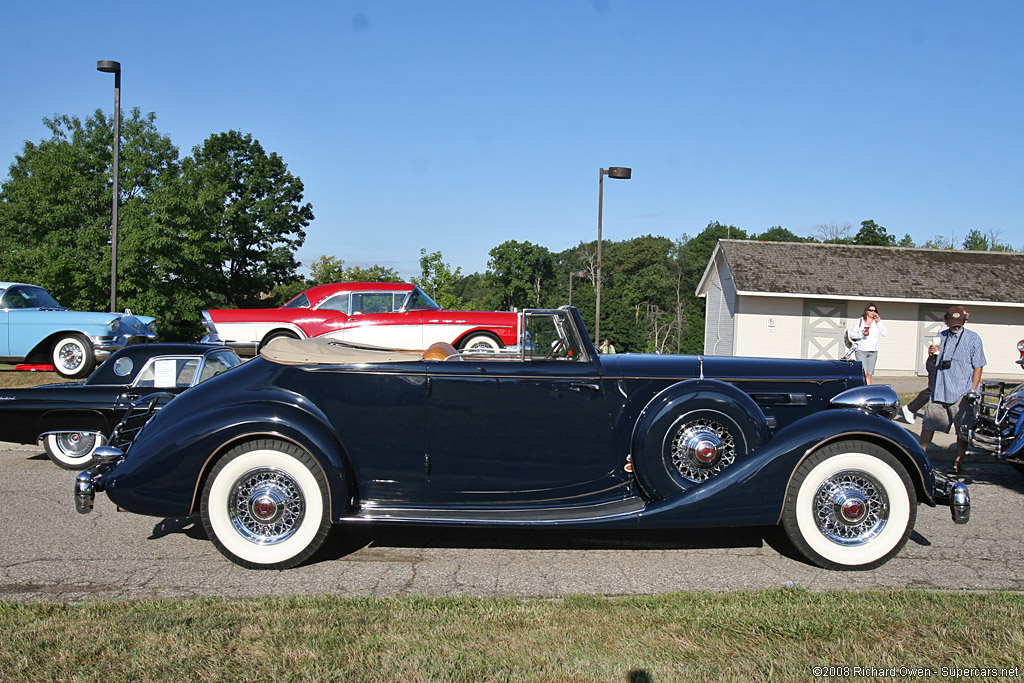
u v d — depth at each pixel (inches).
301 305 550.0
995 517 223.8
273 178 1863.9
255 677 115.0
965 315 282.8
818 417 178.4
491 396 184.7
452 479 185.9
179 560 182.7
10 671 116.5
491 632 131.9
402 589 163.2
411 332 527.2
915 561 182.2
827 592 153.5
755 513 174.9
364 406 182.9
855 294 923.4
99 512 225.1
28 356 517.0
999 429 262.2
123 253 987.9
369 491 186.2
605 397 188.1
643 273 3115.2
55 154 1018.7
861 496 173.9
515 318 529.0
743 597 150.1
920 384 692.1
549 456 186.9
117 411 264.1
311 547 175.9
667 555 187.6
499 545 196.1
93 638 128.4
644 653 123.6
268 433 174.2
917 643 127.2
